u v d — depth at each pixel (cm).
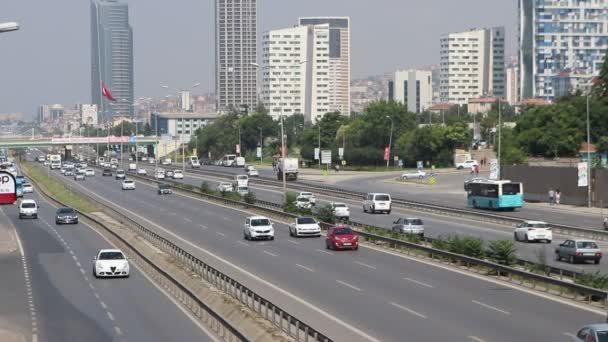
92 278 6775
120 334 4459
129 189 19188
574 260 7075
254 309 4741
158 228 10688
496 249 6681
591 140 18375
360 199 14500
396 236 8538
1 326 4788
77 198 16400
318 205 13412
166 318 4916
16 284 6494
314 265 7044
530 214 12069
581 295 5334
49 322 4897
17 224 12175
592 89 19925
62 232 10900
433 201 14500
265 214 12550
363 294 5509
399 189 17488
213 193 16100
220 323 4338
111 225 10981
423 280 6131
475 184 13138
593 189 13238
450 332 4212
